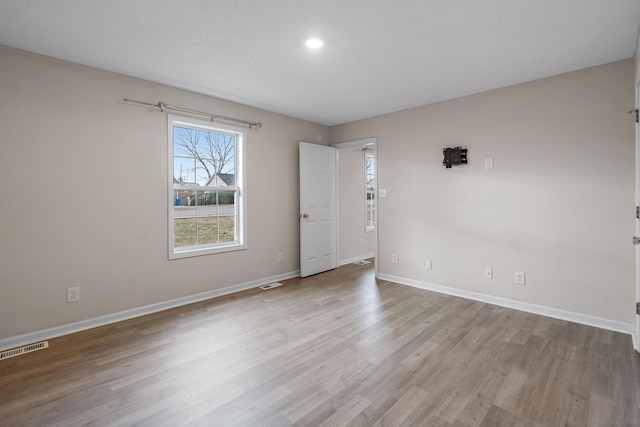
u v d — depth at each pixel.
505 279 3.44
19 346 2.57
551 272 3.14
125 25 2.21
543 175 3.17
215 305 3.52
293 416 1.74
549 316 3.15
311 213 4.85
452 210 3.84
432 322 3.03
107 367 2.25
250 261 4.19
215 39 2.41
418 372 2.17
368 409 1.80
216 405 1.84
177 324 3.00
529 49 2.57
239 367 2.24
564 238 3.06
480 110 3.58
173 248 3.46
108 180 3.02
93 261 2.95
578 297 3.00
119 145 3.07
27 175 2.61
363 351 2.47
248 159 4.13
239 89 3.49
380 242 4.61
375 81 3.26
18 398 1.90
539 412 1.77
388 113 4.45
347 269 5.25
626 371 2.16
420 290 4.07
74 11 2.04
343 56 2.69
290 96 3.73
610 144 2.81
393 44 2.49
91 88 2.90
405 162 4.28
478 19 2.14
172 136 3.44
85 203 2.89
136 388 2.00
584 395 1.91
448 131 3.85
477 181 3.62
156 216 3.33
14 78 2.54
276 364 2.28
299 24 2.20
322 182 5.02
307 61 2.79
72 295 2.84
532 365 2.25
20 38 2.39
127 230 3.14
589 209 2.93
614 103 2.79
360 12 2.06
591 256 2.93
